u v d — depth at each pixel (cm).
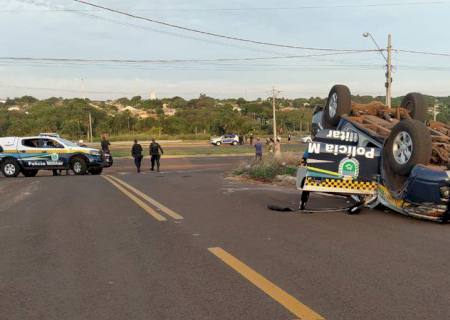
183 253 654
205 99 18388
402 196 875
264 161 2014
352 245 692
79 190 1480
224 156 4472
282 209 1009
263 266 586
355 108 1084
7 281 542
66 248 693
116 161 3866
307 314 433
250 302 466
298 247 680
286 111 13738
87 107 10600
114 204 1133
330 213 975
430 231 790
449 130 1021
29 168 2361
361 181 948
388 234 767
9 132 8950
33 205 1149
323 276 544
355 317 425
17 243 729
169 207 1075
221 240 730
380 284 514
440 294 483
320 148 942
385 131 955
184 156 4444
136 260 622
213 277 545
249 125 10075
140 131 9869
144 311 447
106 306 461
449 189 806
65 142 2436
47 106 11762
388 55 3284
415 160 845
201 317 430
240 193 1350
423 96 1088
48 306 464
